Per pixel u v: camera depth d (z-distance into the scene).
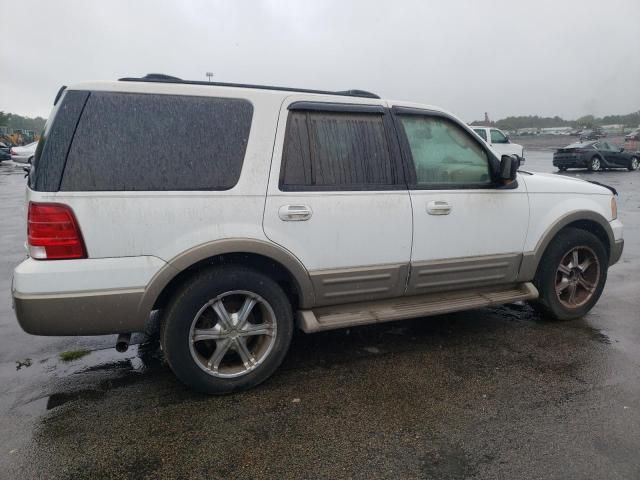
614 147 22.53
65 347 3.78
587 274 4.36
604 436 2.58
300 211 3.04
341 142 3.25
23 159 25.36
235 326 2.99
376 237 3.31
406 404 2.90
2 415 2.79
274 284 3.06
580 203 4.18
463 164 3.70
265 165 2.98
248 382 3.05
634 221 9.66
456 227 3.60
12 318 4.39
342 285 3.28
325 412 2.82
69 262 2.61
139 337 3.98
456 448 2.48
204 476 2.28
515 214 3.84
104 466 2.34
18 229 8.84
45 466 2.34
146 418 2.76
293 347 3.76
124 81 2.79
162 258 2.76
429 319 4.38
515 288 4.06
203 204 2.82
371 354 3.63
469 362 3.48
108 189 2.65
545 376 3.26
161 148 2.77
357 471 2.31
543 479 2.25
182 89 2.87
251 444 2.52
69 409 2.86
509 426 2.67
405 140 3.47
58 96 3.16
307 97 3.18
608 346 3.76
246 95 3.01
